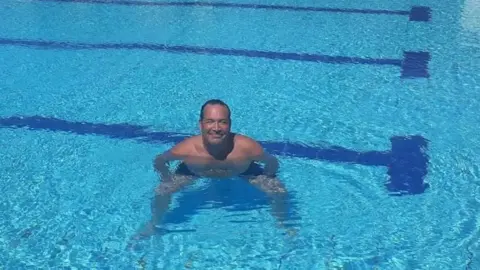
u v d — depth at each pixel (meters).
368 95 6.31
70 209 4.38
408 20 9.38
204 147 4.41
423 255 3.95
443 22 9.30
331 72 6.95
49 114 5.79
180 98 6.19
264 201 4.35
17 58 7.27
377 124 5.65
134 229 4.16
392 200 4.49
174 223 4.17
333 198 4.49
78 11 9.64
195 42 8.02
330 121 5.70
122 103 6.05
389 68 7.12
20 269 3.82
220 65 7.14
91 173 4.81
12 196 4.51
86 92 6.31
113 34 8.34
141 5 10.17
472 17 9.60
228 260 3.88
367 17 9.55
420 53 7.70
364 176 4.79
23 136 5.36
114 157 5.05
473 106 6.07
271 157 4.63
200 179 4.47
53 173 4.81
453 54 7.68
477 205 4.45
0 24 8.73
